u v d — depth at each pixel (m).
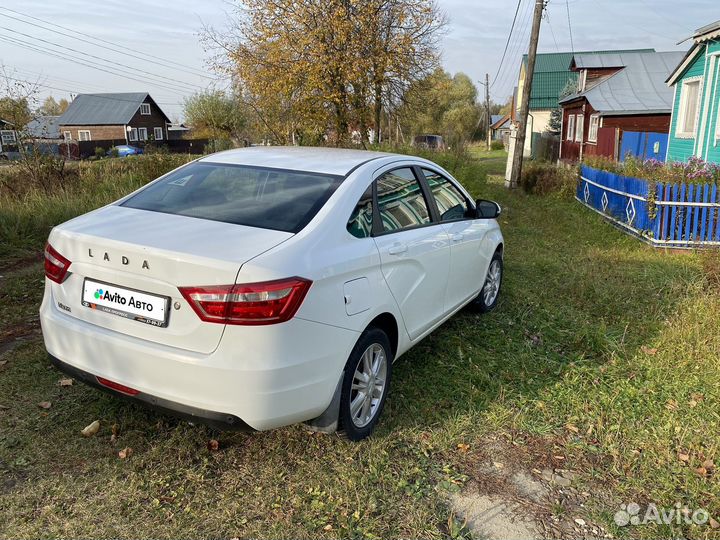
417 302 3.86
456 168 15.43
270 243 2.77
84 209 8.91
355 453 3.18
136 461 2.99
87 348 2.85
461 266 4.64
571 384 4.16
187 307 2.59
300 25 18.41
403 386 3.98
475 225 4.97
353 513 2.71
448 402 3.82
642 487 3.05
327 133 19.64
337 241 3.03
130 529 2.55
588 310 5.92
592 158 15.59
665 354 4.74
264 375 2.56
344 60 18.22
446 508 2.81
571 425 3.61
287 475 2.97
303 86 18.50
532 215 12.76
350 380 3.08
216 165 3.79
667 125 22.59
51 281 3.05
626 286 6.69
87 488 2.78
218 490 2.83
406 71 19.39
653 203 9.45
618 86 23.97
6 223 7.64
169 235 2.84
